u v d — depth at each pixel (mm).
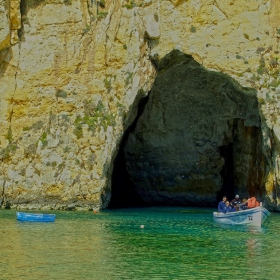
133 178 45094
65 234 23484
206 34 36625
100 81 35906
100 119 35312
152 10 36594
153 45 36719
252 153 41125
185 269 17484
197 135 43000
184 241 22516
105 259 18547
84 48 36156
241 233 25297
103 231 24797
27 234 23203
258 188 40062
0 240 21531
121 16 36312
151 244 21562
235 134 42812
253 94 36469
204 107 41844
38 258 18453
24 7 36438
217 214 29969
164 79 39875
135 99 36219
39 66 36062
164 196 45219
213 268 17719
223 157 43844
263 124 36062
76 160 34906
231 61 36438
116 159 43938
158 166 44375
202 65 36625
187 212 37062
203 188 44375
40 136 35312
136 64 36000
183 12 36750
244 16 36562
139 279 16188
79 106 35688
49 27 36344
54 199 34656
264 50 36312
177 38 36625
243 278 16609
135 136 43156
